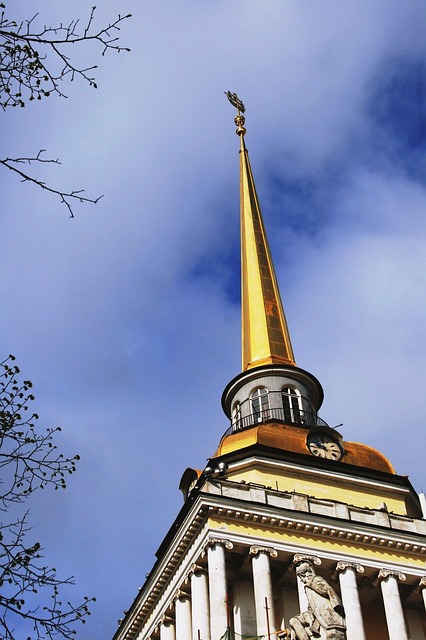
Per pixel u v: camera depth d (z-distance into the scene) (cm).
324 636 3641
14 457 2058
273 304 7150
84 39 2011
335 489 5738
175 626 5331
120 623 5925
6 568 2020
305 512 5344
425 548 5438
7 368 2116
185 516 5353
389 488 5838
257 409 6419
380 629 5306
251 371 6575
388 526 5494
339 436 5969
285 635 3959
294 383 6531
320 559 5231
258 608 4931
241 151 8538
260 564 5097
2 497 2030
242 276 7450
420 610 5394
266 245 7644
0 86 2009
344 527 5369
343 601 5147
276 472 5691
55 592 2038
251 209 7919
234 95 9031
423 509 5853
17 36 1983
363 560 5309
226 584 5038
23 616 1989
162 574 5453
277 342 6862
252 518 5253
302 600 4950
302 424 6175
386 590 5256
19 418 2100
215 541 5109
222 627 4800
